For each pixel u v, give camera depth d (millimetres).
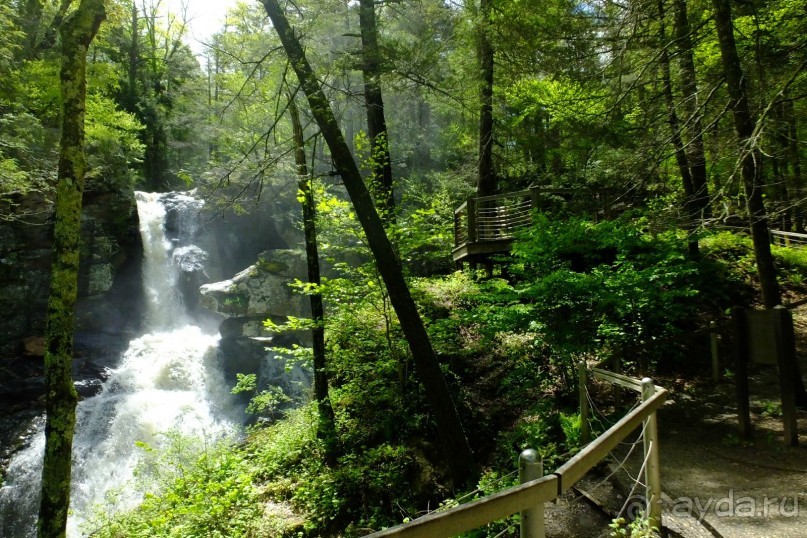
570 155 11211
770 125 6109
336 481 7012
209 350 15336
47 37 10750
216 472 7438
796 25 7887
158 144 30812
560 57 9125
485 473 6094
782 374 4668
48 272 15500
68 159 4176
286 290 16531
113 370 14094
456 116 16562
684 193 10734
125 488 9531
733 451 4703
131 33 31859
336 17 8219
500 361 8391
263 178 7738
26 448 11102
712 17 6664
